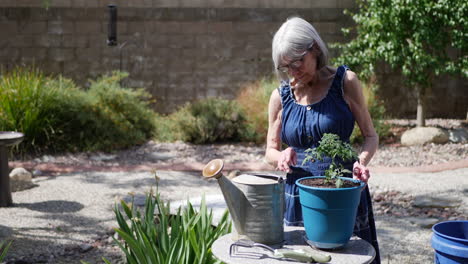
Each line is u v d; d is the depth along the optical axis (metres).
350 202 1.87
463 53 10.47
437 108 12.33
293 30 2.17
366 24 10.17
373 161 8.19
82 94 9.65
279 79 2.46
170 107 12.45
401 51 9.80
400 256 4.41
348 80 2.37
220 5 12.23
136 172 7.64
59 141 8.97
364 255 1.88
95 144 9.00
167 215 3.24
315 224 1.89
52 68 12.39
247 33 12.28
